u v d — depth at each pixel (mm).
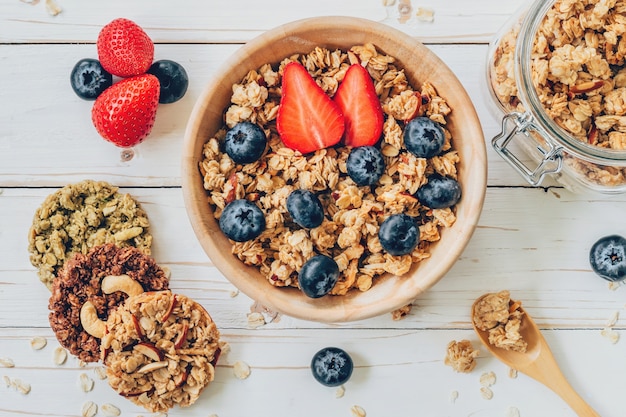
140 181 488
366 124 445
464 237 435
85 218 474
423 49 436
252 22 485
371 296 448
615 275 479
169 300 457
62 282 457
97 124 462
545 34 428
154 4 485
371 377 495
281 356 492
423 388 496
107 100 456
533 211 492
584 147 417
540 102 422
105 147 488
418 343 493
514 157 457
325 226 447
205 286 489
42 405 492
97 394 492
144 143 486
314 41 444
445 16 487
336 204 448
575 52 424
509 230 492
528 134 445
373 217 448
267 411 493
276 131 456
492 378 494
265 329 492
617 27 425
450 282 492
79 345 467
